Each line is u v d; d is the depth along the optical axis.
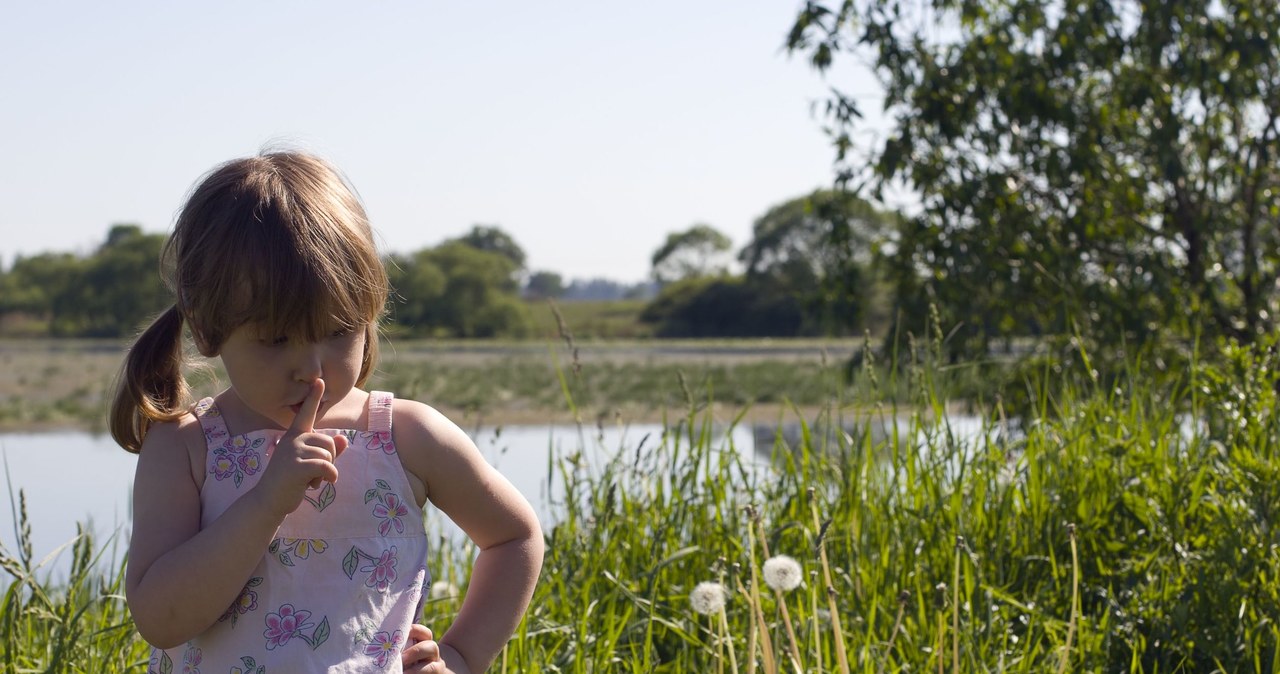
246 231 1.53
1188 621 2.91
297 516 1.62
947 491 3.60
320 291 1.53
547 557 3.15
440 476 1.76
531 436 11.20
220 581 1.50
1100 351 6.30
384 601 1.64
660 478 3.71
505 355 42.16
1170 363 6.86
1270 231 7.80
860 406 3.92
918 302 6.86
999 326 6.95
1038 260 6.68
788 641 2.75
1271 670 2.72
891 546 3.33
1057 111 6.97
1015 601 2.91
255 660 1.57
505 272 73.25
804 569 3.01
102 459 11.81
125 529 4.23
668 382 21.14
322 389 1.55
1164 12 6.90
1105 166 7.09
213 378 1.88
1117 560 3.29
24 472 10.41
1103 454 3.54
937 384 4.09
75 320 71.44
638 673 2.70
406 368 27.48
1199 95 7.06
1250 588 2.94
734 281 71.31
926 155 7.25
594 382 23.41
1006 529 3.35
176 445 1.68
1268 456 3.36
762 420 12.82
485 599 1.79
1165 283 6.68
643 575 3.10
